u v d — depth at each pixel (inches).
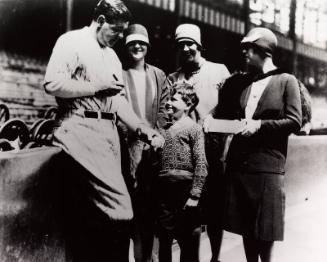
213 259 142.8
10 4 171.5
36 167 98.5
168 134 122.6
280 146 121.7
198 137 120.3
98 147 109.7
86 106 109.3
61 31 187.0
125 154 129.5
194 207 120.0
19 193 93.0
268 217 119.3
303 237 175.8
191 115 146.3
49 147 106.8
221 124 125.4
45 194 103.0
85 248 112.9
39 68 185.8
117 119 121.6
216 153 142.4
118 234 112.0
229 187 126.5
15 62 175.8
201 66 149.8
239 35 231.1
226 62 229.9
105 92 111.2
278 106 119.3
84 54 109.0
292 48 257.9
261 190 120.0
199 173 118.3
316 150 237.0
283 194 121.6
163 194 121.6
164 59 211.6
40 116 187.2
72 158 107.4
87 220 110.9
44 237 102.7
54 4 185.5
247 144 122.2
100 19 112.5
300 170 226.1
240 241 174.1
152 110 137.3
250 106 124.0
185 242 122.8
